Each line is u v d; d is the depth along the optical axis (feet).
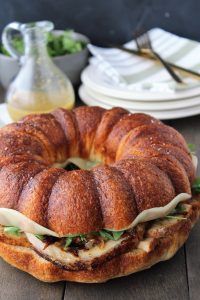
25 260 1.90
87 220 1.81
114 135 2.28
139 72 3.16
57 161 2.27
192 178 2.11
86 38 3.58
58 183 1.87
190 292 1.87
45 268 1.86
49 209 1.85
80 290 1.89
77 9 3.71
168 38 3.50
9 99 2.95
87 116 2.37
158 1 3.62
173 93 2.87
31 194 1.87
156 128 2.24
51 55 3.40
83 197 1.83
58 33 3.63
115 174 1.90
